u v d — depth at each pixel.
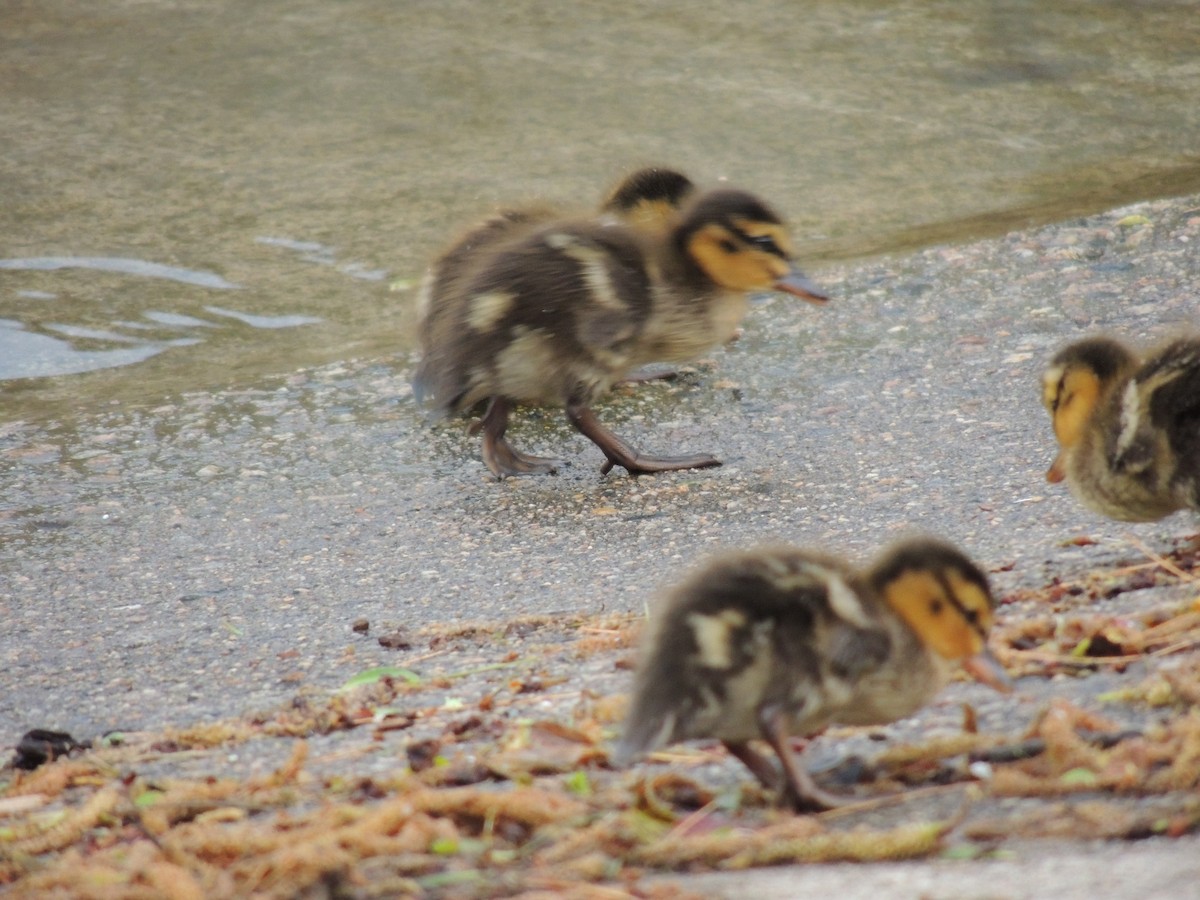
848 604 6.37
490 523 10.92
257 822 6.68
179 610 9.97
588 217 12.10
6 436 12.83
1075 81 19.52
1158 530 9.34
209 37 21.81
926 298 14.14
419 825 6.09
